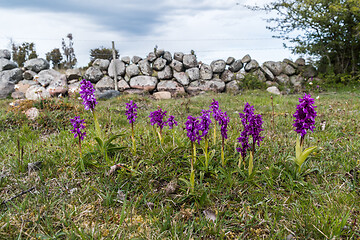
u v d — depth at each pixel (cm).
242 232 234
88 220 242
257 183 299
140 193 286
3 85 1300
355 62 1543
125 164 324
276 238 223
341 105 771
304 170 322
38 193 281
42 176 319
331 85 1483
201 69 1544
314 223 229
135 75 1492
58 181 309
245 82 1495
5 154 392
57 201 268
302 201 263
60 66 2311
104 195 278
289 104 902
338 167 325
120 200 272
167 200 270
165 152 347
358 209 248
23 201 264
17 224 232
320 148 362
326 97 1080
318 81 1520
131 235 221
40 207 256
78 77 1445
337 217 228
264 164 334
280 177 310
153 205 265
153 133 423
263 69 1553
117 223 238
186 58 1537
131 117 339
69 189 293
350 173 317
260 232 230
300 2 1533
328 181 301
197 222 244
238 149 304
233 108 822
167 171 314
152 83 1460
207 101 1012
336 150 376
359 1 1299
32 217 243
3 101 1081
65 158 360
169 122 356
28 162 351
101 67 1495
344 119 544
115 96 1316
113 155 356
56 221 239
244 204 267
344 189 281
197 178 305
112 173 312
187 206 266
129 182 300
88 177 316
